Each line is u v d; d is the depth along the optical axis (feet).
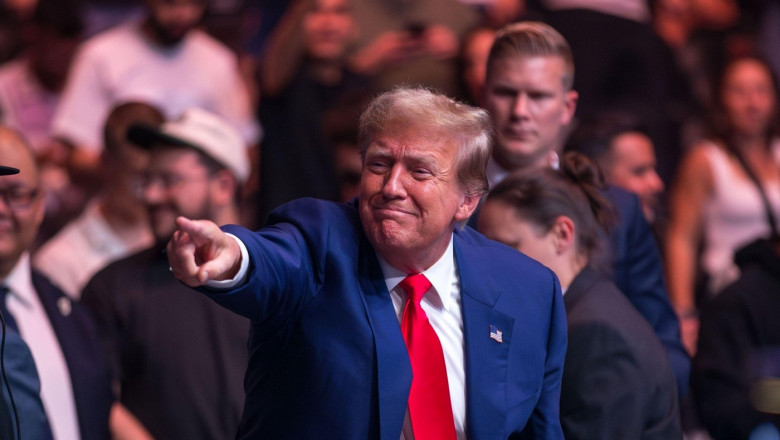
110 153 54.65
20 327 40.06
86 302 43.60
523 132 40.09
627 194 41.93
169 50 69.46
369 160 27.84
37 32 73.51
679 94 75.77
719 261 67.10
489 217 36.32
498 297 29.66
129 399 42.37
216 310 42.83
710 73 78.79
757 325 48.85
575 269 36.19
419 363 28.22
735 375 48.16
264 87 67.77
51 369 40.27
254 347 28.17
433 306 29.25
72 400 40.47
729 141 68.18
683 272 66.64
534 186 36.47
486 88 41.01
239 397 41.78
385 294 28.19
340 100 56.18
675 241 67.46
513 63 40.04
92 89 68.33
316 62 67.97
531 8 76.59
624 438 33.24
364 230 28.63
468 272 29.53
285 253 26.86
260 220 64.95
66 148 67.77
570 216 36.04
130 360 42.50
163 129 47.34
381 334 27.58
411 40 68.23
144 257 44.91
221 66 71.51
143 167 51.70
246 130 71.82
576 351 33.78
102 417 41.11
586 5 76.23
